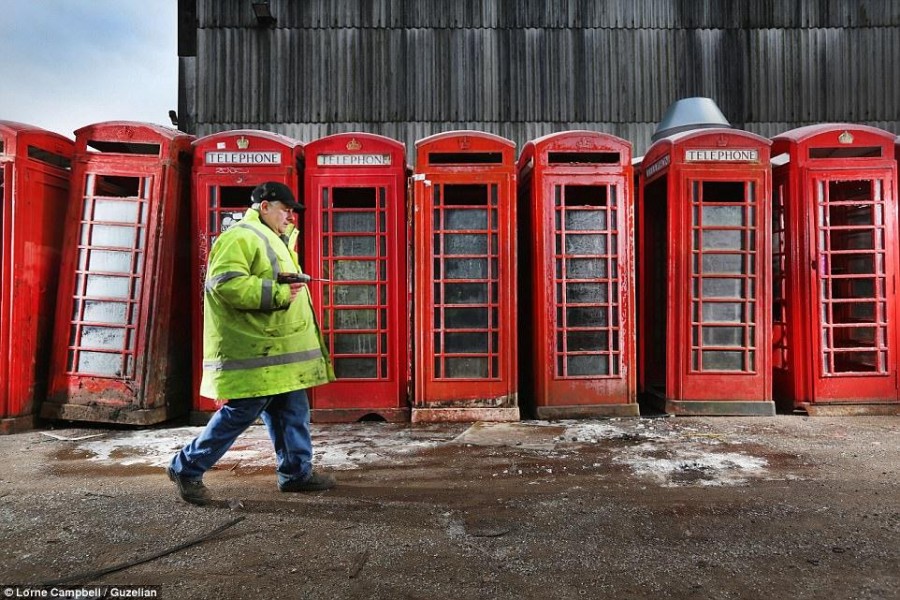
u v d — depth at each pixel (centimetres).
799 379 485
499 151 465
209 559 223
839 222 498
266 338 273
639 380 551
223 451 279
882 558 221
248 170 461
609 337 476
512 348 468
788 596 195
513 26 831
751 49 838
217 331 271
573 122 830
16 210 432
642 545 234
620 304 477
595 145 475
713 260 481
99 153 456
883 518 260
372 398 470
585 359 478
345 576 209
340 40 824
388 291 470
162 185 453
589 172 475
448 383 467
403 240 471
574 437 409
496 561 221
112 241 454
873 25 841
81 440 409
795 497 287
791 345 490
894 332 482
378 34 827
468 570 213
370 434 423
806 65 840
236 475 327
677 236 480
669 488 301
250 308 263
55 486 309
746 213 478
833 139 481
